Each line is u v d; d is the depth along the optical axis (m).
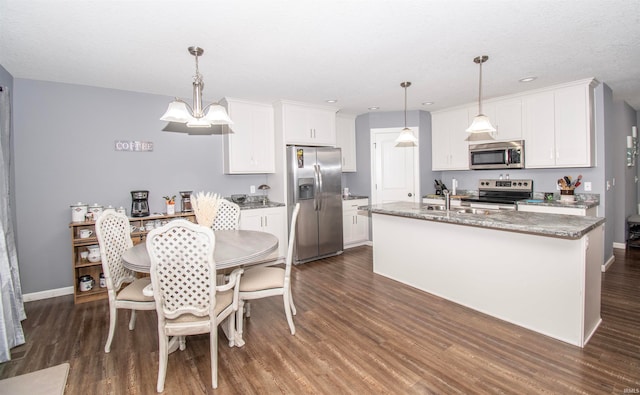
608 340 2.24
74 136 3.49
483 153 4.61
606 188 3.83
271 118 4.58
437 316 2.70
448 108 5.04
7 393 1.84
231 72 3.17
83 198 3.55
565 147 3.80
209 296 1.89
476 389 1.79
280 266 4.33
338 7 1.99
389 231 3.65
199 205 2.71
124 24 2.15
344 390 1.82
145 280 2.48
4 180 2.62
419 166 5.18
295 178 4.33
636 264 3.92
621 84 3.82
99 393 1.84
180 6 1.94
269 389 1.85
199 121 2.46
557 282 2.26
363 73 3.25
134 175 3.83
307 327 2.57
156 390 1.86
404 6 1.99
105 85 3.54
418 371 1.97
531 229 2.15
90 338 2.48
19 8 1.92
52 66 2.91
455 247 2.92
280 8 1.99
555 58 2.91
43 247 3.36
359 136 5.54
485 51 2.72
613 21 2.21
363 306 2.94
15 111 3.20
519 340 2.28
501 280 2.59
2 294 2.25
